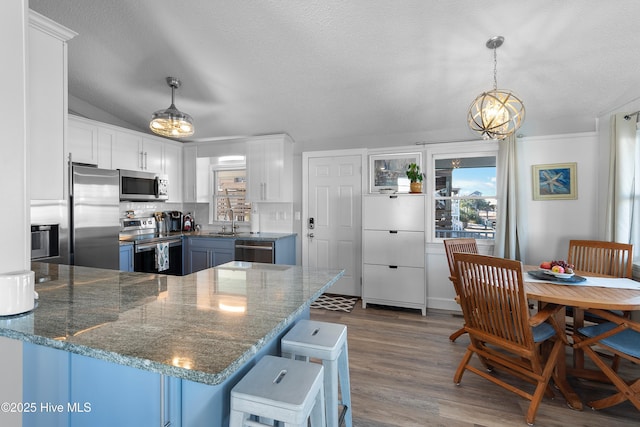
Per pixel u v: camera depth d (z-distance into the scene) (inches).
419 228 138.3
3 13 42.5
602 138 118.9
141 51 107.7
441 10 81.4
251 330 37.2
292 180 173.0
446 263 144.3
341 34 93.2
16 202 43.9
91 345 32.7
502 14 81.0
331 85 120.6
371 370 90.1
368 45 96.8
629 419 70.0
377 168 159.0
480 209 141.9
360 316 135.3
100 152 135.6
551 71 101.7
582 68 99.0
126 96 137.0
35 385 42.7
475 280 76.5
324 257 167.9
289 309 44.9
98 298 49.8
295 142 172.7
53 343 34.1
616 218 104.3
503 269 70.0
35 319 40.3
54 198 59.0
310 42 97.6
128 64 115.0
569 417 70.7
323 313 138.7
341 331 56.4
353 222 162.4
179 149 183.0
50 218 102.5
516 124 81.4
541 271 92.4
